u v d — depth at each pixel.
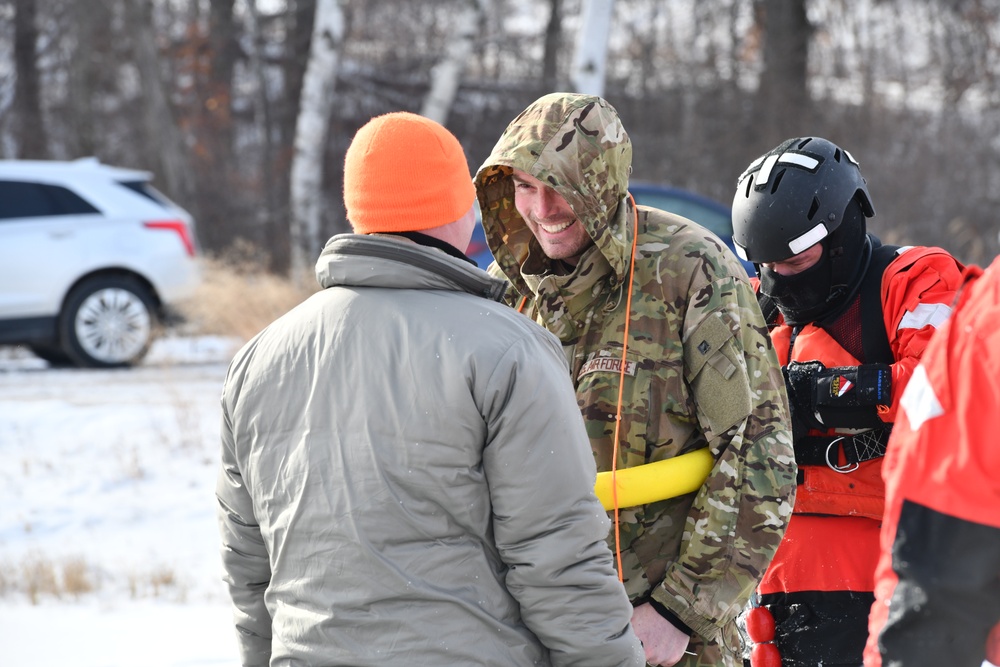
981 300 3.98
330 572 4.53
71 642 10.81
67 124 54.59
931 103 46.25
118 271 24.97
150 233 25.17
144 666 10.02
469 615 4.50
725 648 5.81
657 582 5.72
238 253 37.12
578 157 5.57
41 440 18.91
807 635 6.73
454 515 4.51
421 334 4.55
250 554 5.14
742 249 6.81
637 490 5.47
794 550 6.80
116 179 25.41
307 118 33.50
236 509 5.07
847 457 6.61
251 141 54.12
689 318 5.62
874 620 4.04
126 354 24.95
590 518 4.59
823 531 6.72
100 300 24.70
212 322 26.09
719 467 5.52
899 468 4.00
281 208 49.47
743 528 5.45
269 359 4.84
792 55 44.59
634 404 5.70
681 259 5.70
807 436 6.71
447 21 54.78
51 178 24.58
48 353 26.33
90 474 17.42
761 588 6.96
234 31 54.41
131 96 53.97
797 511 6.80
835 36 47.06
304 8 52.84
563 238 5.90
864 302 6.63
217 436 19.08
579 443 4.62
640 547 5.73
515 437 4.48
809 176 6.58
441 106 32.12
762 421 5.56
